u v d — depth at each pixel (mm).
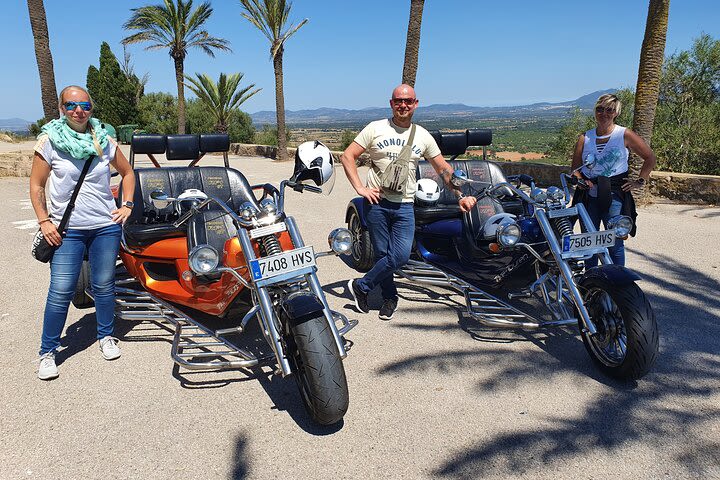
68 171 3975
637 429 3350
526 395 3771
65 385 3957
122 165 4367
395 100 4559
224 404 3711
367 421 3479
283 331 3617
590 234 4207
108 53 39062
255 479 2961
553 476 2947
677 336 4641
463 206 4562
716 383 3877
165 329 4953
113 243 4273
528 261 4676
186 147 5848
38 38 15539
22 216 9852
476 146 6887
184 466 3068
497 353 4418
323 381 3211
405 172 4598
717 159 13852
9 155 15203
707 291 5672
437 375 4066
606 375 4004
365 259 6426
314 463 3084
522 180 5844
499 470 3000
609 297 3965
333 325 3463
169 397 3799
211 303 4438
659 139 14273
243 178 6066
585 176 5137
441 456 3131
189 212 4141
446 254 5949
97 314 4375
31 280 6289
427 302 5586
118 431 3396
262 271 3604
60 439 3314
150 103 43094
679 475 2938
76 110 3867
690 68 16453
